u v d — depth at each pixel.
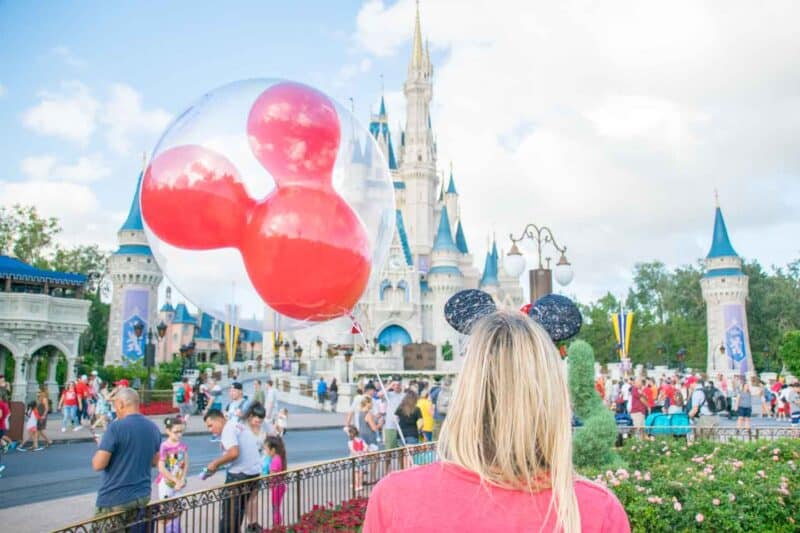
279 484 8.55
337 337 53.94
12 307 38.94
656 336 82.75
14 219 70.88
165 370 49.44
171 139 6.29
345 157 6.49
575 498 1.74
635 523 7.61
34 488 14.65
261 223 6.07
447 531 1.72
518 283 113.81
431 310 102.06
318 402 43.28
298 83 6.54
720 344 76.88
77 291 44.22
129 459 6.83
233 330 51.00
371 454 10.50
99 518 5.88
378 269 7.22
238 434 9.01
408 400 14.80
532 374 1.83
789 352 45.50
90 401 27.77
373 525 1.88
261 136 6.12
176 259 6.36
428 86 124.44
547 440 1.78
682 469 9.31
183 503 6.95
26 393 39.53
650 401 22.91
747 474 8.74
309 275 6.19
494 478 1.77
